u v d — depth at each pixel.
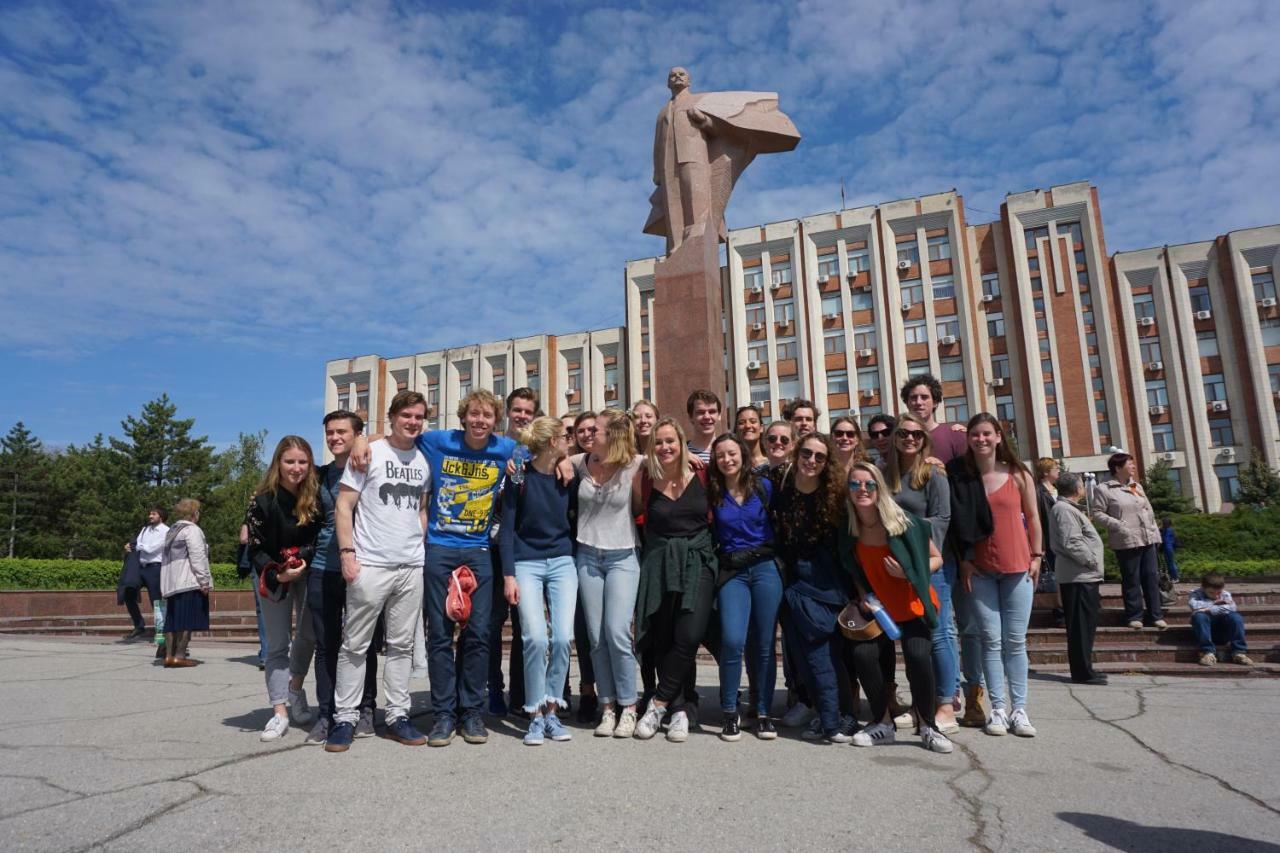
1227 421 34.00
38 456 48.34
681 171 11.00
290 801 3.23
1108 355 34.84
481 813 3.09
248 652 9.69
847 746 4.29
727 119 11.05
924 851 2.69
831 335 39.22
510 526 4.66
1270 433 33.06
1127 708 5.36
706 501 4.71
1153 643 7.70
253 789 3.40
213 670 7.72
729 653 4.49
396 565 4.36
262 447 51.56
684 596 4.49
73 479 43.00
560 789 3.42
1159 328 35.31
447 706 4.42
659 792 3.38
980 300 37.31
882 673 4.46
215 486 42.19
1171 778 3.61
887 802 3.25
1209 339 34.75
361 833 2.85
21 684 6.67
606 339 45.38
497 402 4.66
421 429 4.62
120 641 11.06
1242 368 33.97
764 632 4.55
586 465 4.82
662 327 10.49
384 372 50.38
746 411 5.66
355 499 4.38
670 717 4.62
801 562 4.60
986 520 4.65
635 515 4.86
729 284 41.44
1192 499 32.06
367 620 4.29
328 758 3.99
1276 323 33.84
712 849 2.71
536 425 4.70
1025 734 4.50
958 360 36.94
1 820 2.97
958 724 4.86
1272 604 9.33
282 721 4.54
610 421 4.70
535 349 46.53
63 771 3.70
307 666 5.05
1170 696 5.84
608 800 3.26
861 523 4.45
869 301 38.81
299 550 4.55
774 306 40.56
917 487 4.71
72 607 14.41
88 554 39.78
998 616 4.71
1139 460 34.62
